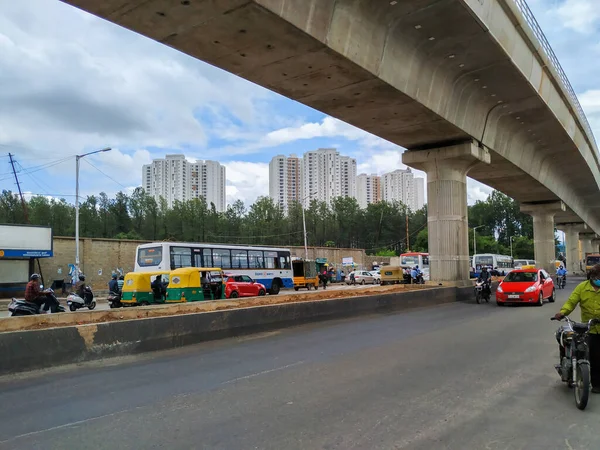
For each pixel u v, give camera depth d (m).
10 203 69.88
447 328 12.73
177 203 78.44
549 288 20.86
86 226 74.69
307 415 5.37
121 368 7.97
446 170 24.00
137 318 10.30
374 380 6.99
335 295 17.88
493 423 5.12
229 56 13.16
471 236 105.31
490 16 14.94
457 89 19.25
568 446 4.48
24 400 6.07
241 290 24.72
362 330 12.41
